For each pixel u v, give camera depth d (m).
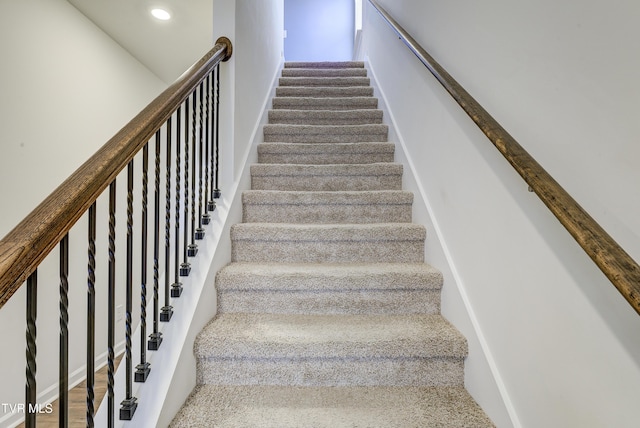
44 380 2.17
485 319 1.22
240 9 2.06
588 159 0.76
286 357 1.31
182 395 1.20
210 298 1.50
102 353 2.65
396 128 2.55
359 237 1.81
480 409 1.20
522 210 1.01
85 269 2.48
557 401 0.87
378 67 3.33
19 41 2.01
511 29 1.05
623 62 0.67
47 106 2.19
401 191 2.09
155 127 1.08
